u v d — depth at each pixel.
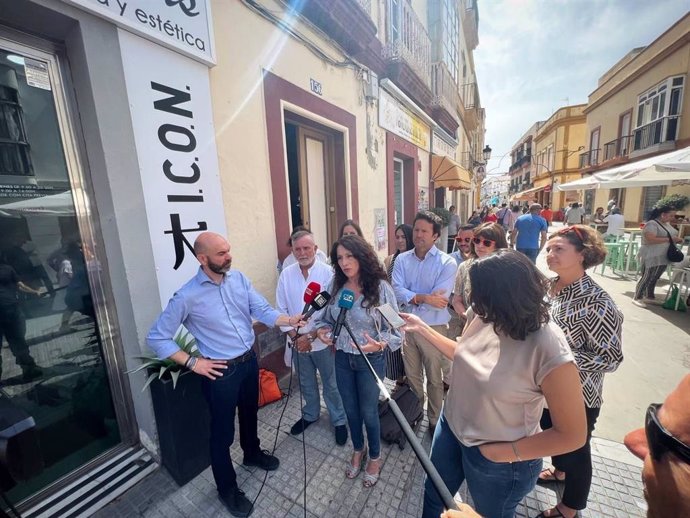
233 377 1.88
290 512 1.87
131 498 1.97
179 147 2.20
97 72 1.76
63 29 1.71
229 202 2.66
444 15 8.71
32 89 1.72
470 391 1.23
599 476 2.05
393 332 1.93
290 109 3.29
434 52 8.60
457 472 1.45
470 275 1.14
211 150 2.41
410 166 7.11
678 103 12.02
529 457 1.07
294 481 2.09
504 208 12.96
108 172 1.85
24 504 1.81
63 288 1.89
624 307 5.16
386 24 5.31
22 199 1.72
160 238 2.12
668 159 5.22
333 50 3.94
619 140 15.36
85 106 1.81
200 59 2.26
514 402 1.11
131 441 2.25
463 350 1.32
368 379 1.92
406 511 1.87
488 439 1.18
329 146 4.39
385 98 5.52
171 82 2.12
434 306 2.29
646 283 5.29
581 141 24.09
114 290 2.04
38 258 1.79
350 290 1.90
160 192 2.11
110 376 2.12
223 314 1.88
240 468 2.19
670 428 0.73
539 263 8.52
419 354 2.56
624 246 7.75
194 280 1.86
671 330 4.18
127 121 1.91
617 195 15.59
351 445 2.40
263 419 2.71
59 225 1.85
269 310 2.10
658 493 0.74
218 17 2.48
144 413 2.17
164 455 2.16
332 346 2.20
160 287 2.13
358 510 1.88
